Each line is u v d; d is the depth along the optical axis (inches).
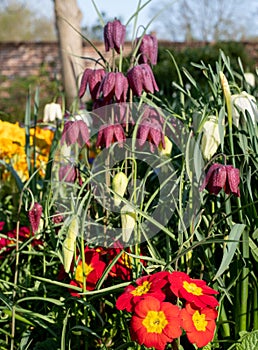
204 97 98.1
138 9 90.0
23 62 577.0
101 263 83.4
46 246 90.8
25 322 81.6
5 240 103.0
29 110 116.3
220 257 92.1
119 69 88.6
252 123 81.2
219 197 85.8
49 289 89.2
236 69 229.8
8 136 148.2
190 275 90.6
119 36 87.8
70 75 261.1
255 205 86.4
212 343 81.3
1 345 86.2
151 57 93.2
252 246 79.2
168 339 65.9
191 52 273.6
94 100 90.2
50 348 84.5
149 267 78.9
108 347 83.2
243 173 85.8
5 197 148.4
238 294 82.1
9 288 95.4
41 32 896.9
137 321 67.1
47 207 86.0
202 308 69.0
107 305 89.6
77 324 81.4
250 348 77.4
